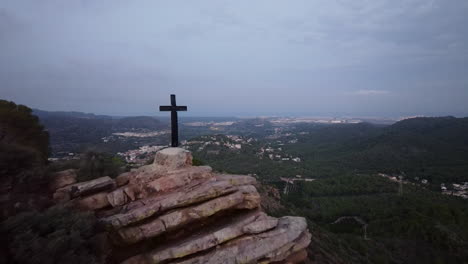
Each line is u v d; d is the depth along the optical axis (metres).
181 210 8.01
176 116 13.58
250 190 9.80
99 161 9.95
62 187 8.09
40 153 9.82
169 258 7.02
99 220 7.00
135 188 8.68
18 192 6.89
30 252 5.02
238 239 8.06
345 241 32.22
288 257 8.70
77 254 5.71
